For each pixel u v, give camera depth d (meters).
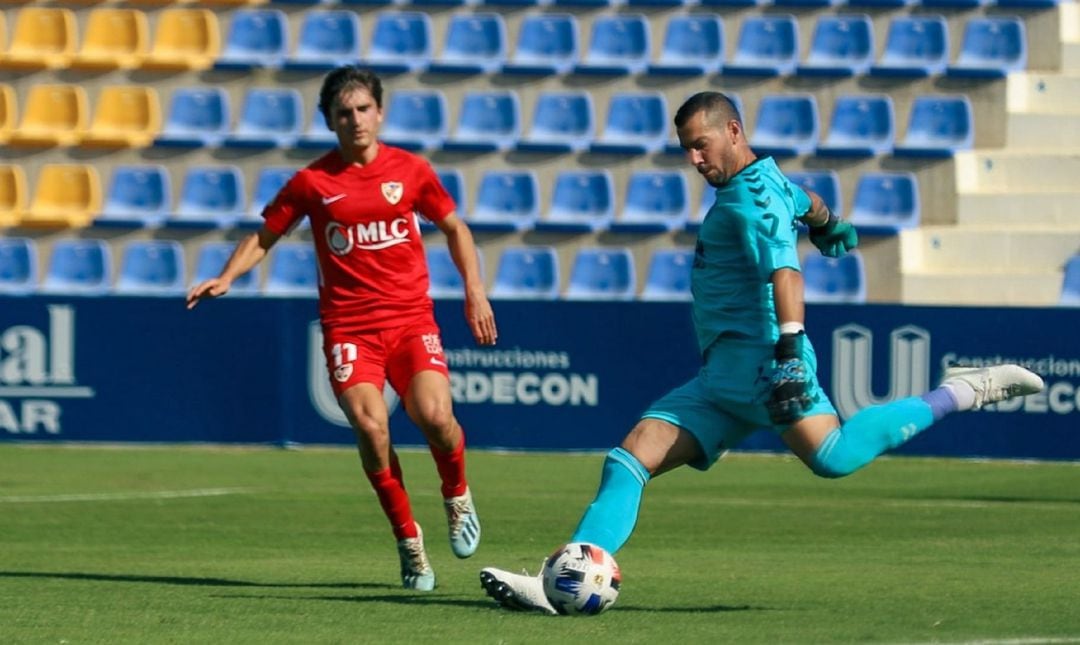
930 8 76.25
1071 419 51.62
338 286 25.52
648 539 34.47
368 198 25.14
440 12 78.31
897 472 49.41
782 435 20.77
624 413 53.97
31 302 55.12
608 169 72.50
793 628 20.64
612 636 19.78
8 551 32.09
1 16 79.25
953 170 70.00
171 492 43.34
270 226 25.47
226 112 75.12
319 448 54.66
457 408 54.59
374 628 20.72
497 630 20.41
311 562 30.25
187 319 55.03
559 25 76.94
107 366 55.12
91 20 78.50
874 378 52.16
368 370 25.27
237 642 19.59
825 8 76.94
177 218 70.94
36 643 19.53
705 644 19.06
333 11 78.56
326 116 25.25
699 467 21.67
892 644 19.05
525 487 45.22
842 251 23.16
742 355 20.95
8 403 55.28
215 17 78.50
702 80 74.38
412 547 25.48
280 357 54.72
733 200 20.72
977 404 21.28
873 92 73.75
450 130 75.12
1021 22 75.25
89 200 72.69
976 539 34.44
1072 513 39.56
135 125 75.31
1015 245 67.94
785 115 73.19
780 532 35.78
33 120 75.62
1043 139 72.81
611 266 68.19
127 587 25.86
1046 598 24.25
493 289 68.38
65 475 47.38
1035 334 51.47
